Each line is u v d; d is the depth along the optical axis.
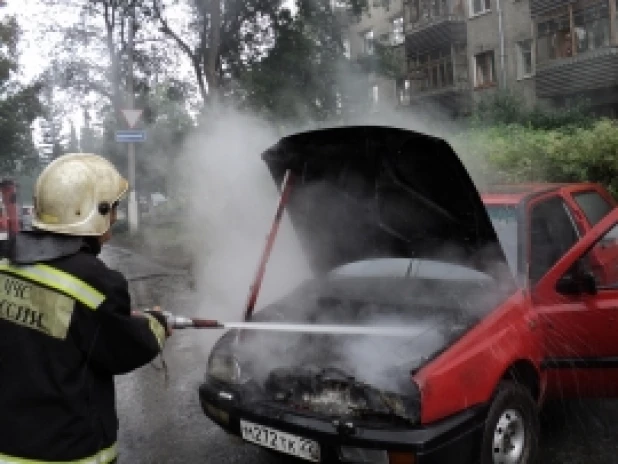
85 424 1.71
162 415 3.97
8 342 1.68
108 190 1.85
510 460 2.64
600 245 3.20
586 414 3.51
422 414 2.33
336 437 2.41
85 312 1.67
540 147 7.89
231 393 2.85
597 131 7.57
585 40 14.71
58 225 1.75
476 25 18.73
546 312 2.96
